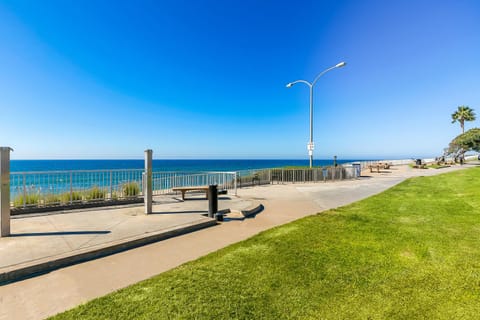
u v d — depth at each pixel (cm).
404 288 309
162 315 257
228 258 402
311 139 1836
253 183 1541
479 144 3253
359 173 2003
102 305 275
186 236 532
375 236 504
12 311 268
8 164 489
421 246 445
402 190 1149
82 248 421
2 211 482
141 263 394
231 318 254
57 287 319
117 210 739
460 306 270
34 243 445
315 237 503
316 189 1312
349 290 306
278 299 287
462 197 898
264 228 593
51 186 786
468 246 441
